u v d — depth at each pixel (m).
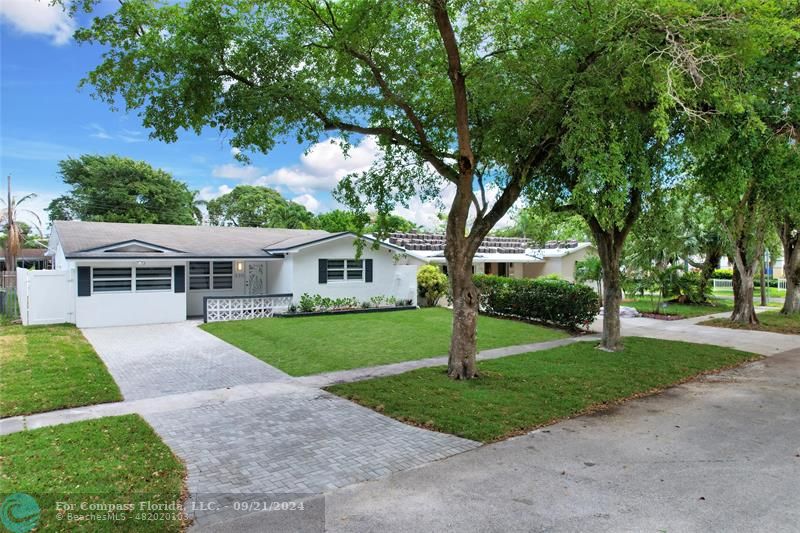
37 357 10.62
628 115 7.95
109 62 7.72
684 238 22.53
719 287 37.06
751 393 8.59
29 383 8.55
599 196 7.95
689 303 24.48
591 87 7.49
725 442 6.09
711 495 4.61
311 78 9.10
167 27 7.98
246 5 8.15
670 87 6.45
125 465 5.23
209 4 7.81
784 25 7.25
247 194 49.69
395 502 4.46
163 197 38.47
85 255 14.84
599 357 11.30
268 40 8.47
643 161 8.16
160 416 7.07
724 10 6.83
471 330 9.27
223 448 5.85
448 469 5.24
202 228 21.75
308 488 4.77
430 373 9.59
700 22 6.93
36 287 15.95
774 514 4.23
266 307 18.14
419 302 22.30
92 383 8.67
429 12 8.20
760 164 8.87
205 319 16.95
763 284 24.77
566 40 8.01
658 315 20.17
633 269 20.89
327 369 10.20
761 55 7.60
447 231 9.29
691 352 12.06
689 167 10.17
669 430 6.55
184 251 17.22
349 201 10.20
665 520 4.12
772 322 17.98
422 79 9.56
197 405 7.64
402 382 8.86
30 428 6.44
